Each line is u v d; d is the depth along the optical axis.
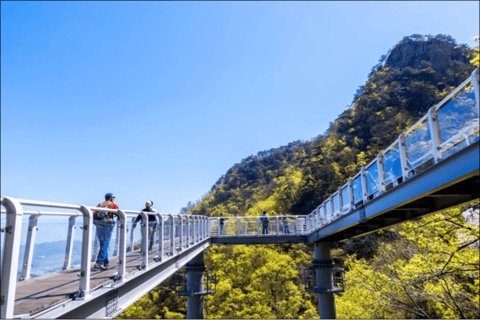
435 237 14.30
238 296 38.34
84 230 5.31
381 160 10.01
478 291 14.90
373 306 19.56
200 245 19.36
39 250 4.43
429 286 15.39
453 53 120.00
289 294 39.50
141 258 8.27
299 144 196.12
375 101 102.50
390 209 9.54
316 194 80.12
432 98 95.50
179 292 20.98
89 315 5.39
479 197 7.54
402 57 131.50
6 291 3.52
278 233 24.09
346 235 18.41
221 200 176.25
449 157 6.39
